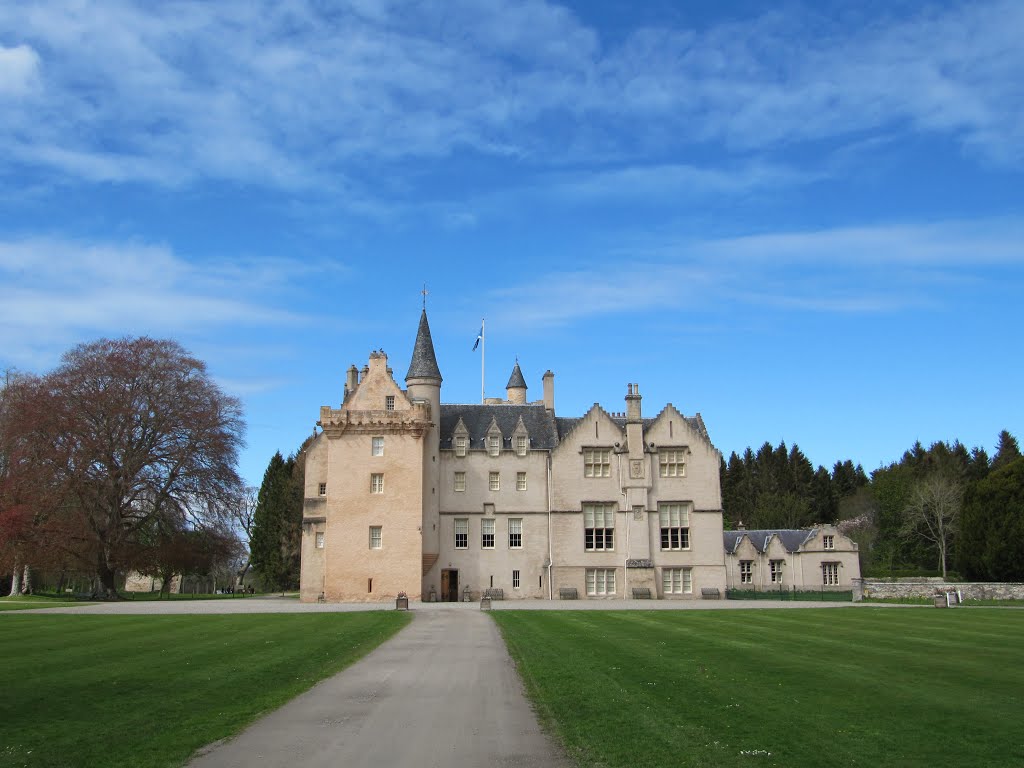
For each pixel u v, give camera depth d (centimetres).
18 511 6600
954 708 1864
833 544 9031
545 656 2792
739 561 8938
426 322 7706
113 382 7206
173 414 7331
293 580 10706
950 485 11156
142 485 7225
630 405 7538
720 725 1712
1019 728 1678
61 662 2634
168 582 8344
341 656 2861
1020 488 7494
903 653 2788
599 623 4166
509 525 7400
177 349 7625
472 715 1852
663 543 7356
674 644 3114
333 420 7094
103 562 7212
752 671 2403
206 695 2067
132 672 2425
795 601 6681
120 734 1655
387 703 1995
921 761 1448
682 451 7500
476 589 7262
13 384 7750
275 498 10869
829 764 1430
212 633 3616
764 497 12912
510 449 7525
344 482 7050
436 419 7469
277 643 3206
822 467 14312
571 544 7338
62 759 1471
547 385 7988
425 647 3139
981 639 3225
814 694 2034
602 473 7456
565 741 1600
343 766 1440
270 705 1950
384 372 7256
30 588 8362
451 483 7438
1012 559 7319
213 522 7694
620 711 1850
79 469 6781
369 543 6969
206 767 1437
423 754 1516
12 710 1880
